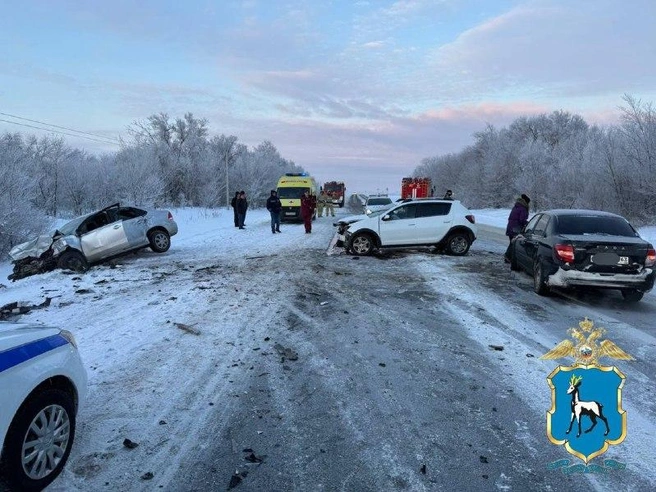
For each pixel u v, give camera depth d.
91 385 4.50
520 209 11.24
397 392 4.36
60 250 11.42
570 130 61.84
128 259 13.05
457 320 6.71
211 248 15.09
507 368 4.92
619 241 7.47
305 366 4.99
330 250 14.45
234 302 7.77
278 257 12.95
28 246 11.40
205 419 3.86
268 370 4.88
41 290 9.05
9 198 14.86
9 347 2.91
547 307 7.50
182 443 3.50
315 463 3.26
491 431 3.67
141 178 29.98
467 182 59.03
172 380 4.62
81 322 6.70
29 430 2.88
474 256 13.26
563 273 7.55
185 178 40.12
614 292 8.66
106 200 27.91
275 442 3.52
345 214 37.59
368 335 6.02
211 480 3.07
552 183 35.94
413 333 6.10
